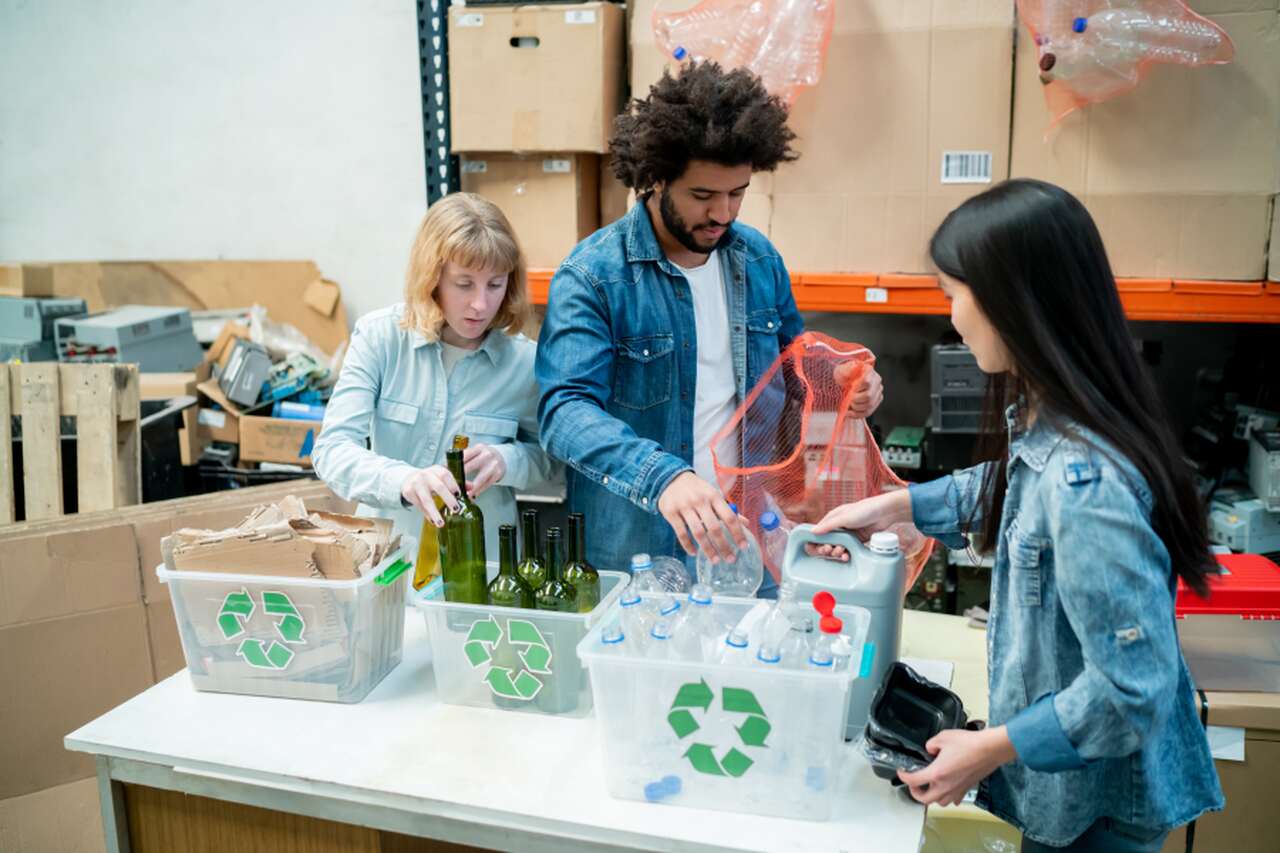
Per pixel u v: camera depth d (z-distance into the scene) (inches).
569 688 56.3
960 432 102.0
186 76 147.6
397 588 62.6
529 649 55.9
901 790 49.9
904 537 62.4
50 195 158.1
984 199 43.8
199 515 95.3
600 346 64.4
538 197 106.3
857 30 93.7
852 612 51.4
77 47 151.3
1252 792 69.9
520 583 57.3
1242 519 95.6
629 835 47.1
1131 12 85.0
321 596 56.8
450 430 74.0
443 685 58.6
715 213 61.0
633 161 62.2
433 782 50.7
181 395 124.7
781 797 47.7
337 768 51.9
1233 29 86.3
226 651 59.6
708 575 62.1
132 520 92.4
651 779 48.9
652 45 97.9
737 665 46.5
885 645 53.9
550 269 106.9
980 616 86.4
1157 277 91.6
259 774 52.2
